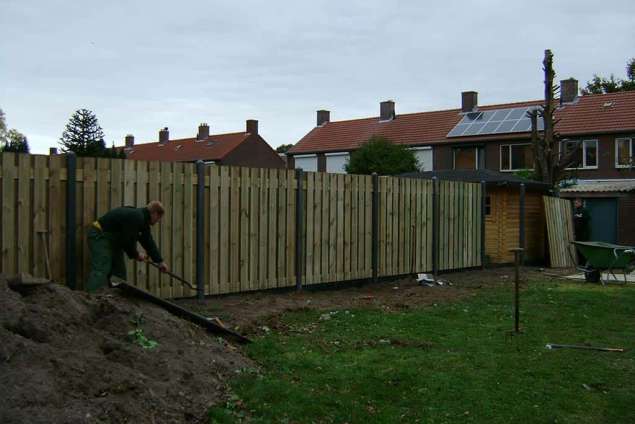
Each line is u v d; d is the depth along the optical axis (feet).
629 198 88.12
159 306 21.57
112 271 25.17
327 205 36.86
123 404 14.15
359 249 39.09
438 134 126.11
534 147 73.00
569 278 47.88
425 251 44.68
